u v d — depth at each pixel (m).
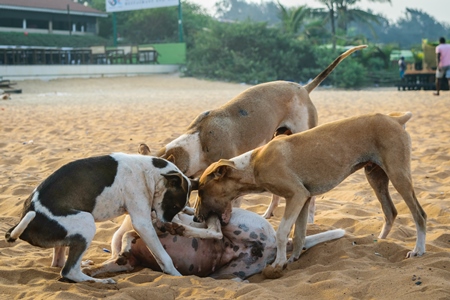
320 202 7.45
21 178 8.70
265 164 4.95
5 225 6.49
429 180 8.21
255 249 5.04
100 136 12.80
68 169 4.69
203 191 5.09
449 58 21.86
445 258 4.73
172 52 45.31
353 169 5.05
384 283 4.27
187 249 5.02
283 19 51.25
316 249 5.27
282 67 43.00
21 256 5.42
